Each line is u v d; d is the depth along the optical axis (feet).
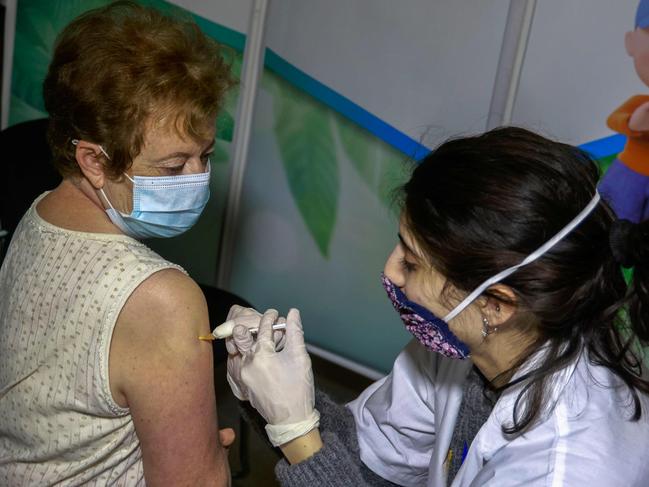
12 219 6.29
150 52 2.69
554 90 7.22
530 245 2.56
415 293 2.97
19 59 9.76
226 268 9.82
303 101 8.88
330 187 8.95
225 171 9.41
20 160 6.46
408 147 8.23
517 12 7.23
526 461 2.73
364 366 9.16
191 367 2.85
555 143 2.76
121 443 3.01
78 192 3.05
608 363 2.88
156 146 2.82
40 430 2.98
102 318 2.75
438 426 3.58
